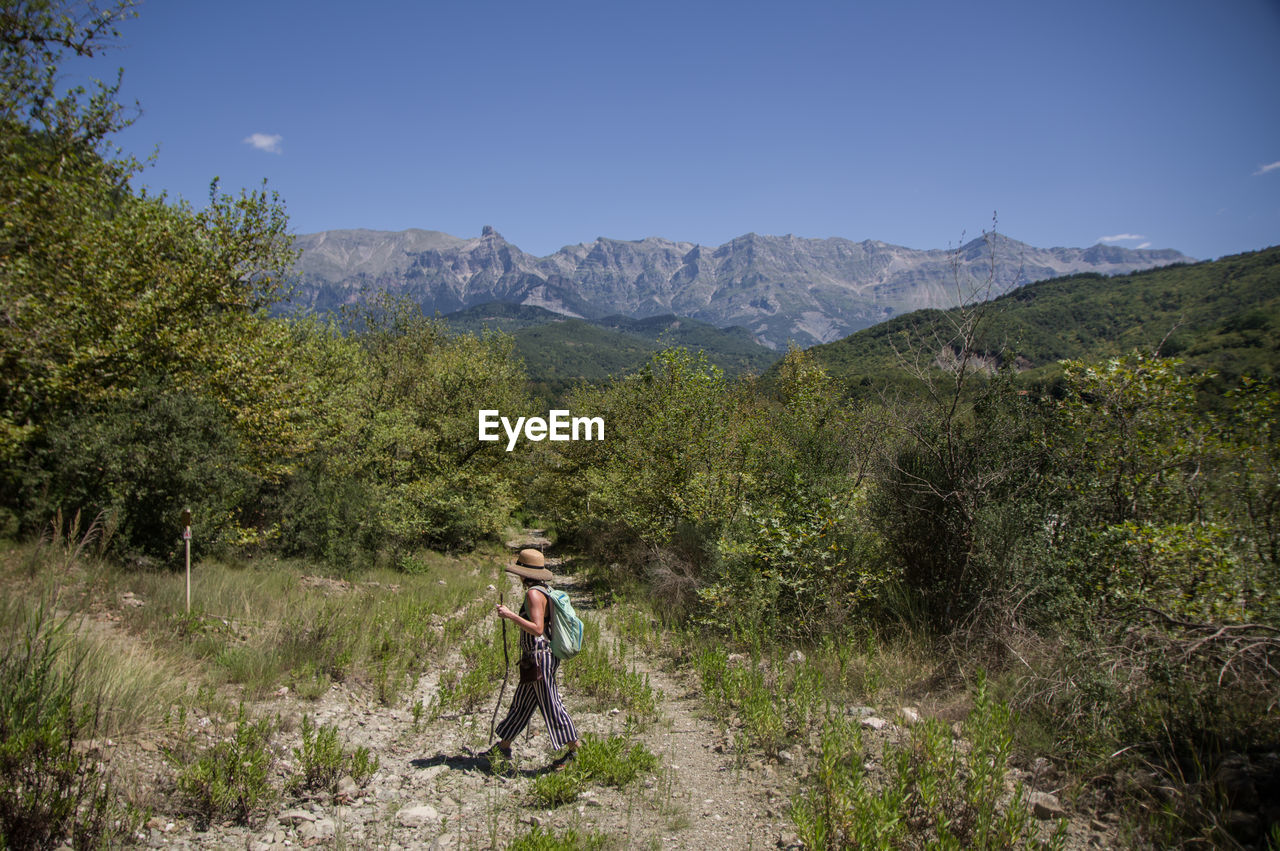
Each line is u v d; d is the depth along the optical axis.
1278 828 3.17
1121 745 4.38
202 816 3.85
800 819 3.57
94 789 3.59
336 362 20.73
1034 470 7.43
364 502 17.38
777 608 8.98
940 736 4.26
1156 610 4.73
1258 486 5.74
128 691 5.03
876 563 8.73
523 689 5.08
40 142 11.19
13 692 4.09
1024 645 5.76
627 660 8.93
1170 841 3.49
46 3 10.59
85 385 10.70
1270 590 4.98
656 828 4.04
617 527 19.97
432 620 10.40
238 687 6.19
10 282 10.05
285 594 10.78
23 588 7.69
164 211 13.34
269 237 14.59
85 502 10.13
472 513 23.92
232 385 12.77
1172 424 6.59
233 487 11.83
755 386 20.81
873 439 9.36
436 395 24.36
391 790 4.49
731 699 6.65
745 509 10.59
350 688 6.74
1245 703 4.32
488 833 3.92
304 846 3.66
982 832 3.35
